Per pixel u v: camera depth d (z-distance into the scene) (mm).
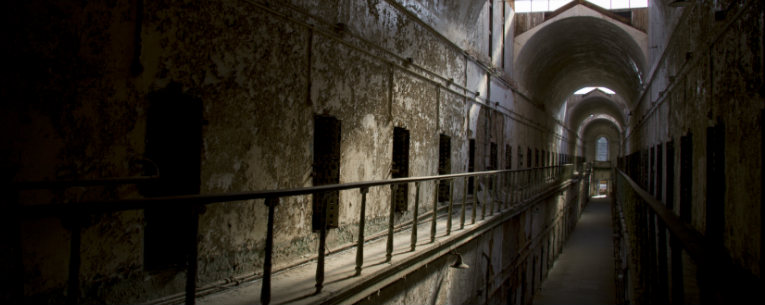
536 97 18594
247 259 3957
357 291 3744
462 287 6766
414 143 7066
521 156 15477
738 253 4516
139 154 3090
